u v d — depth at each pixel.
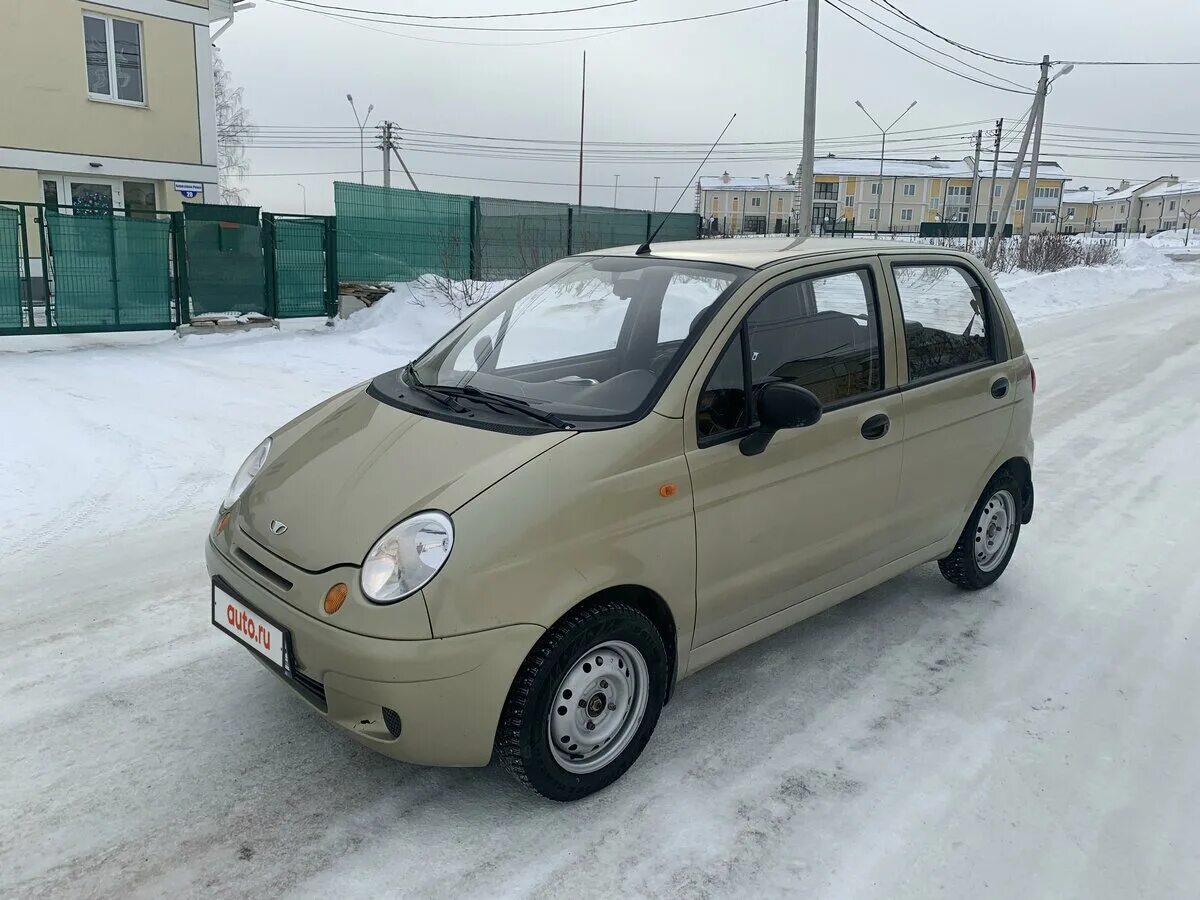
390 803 2.84
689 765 3.08
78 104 15.85
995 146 49.38
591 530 2.69
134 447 6.84
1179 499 6.12
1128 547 5.22
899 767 3.10
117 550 4.89
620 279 3.62
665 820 2.80
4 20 14.78
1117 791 2.99
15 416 7.36
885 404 3.64
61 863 2.53
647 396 2.99
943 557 4.27
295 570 2.67
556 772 2.74
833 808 2.88
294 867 2.54
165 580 4.51
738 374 3.16
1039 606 4.43
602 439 2.80
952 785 3.01
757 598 3.28
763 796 2.93
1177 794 2.98
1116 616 4.32
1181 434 7.95
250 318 12.66
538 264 17.72
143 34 16.52
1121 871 2.62
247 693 3.46
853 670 3.77
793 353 3.35
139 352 10.77
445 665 2.47
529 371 3.41
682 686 3.62
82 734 3.15
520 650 2.55
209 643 3.86
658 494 2.85
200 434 7.28
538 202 17.84
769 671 3.75
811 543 3.43
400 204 15.12
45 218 11.00
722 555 3.08
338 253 14.12
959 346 4.13
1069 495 6.19
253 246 12.69
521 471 2.65
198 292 12.30
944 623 4.22
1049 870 2.62
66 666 3.62
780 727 3.33
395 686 2.47
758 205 101.12
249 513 2.97
